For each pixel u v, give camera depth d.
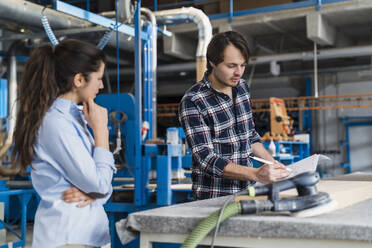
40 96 1.17
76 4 6.89
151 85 4.20
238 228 0.91
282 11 6.62
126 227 1.01
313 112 9.62
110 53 6.91
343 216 0.96
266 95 10.12
